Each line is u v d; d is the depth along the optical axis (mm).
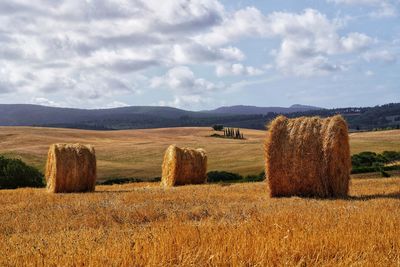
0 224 12891
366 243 7703
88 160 24938
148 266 6395
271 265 6473
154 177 49688
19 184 39031
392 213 11367
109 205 16125
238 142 82875
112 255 6973
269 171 18500
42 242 9023
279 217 10672
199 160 30734
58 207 15867
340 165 18094
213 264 6508
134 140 94500
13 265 7102
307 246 7422
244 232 8391
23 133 89750
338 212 11750
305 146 18188
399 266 6461
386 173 32656
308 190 18219
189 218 12695
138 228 10805
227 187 24094
